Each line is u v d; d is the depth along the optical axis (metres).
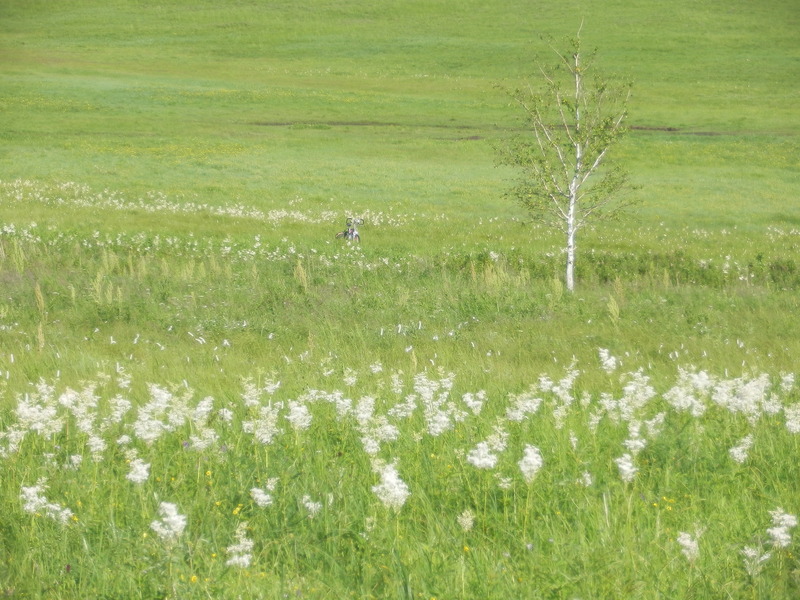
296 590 8.89
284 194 78.00
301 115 129.75
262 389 17.83
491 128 120.56
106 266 40.78
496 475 11.79
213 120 123.00
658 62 178.75
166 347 27.75
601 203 45.88
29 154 92.19
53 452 13.26
